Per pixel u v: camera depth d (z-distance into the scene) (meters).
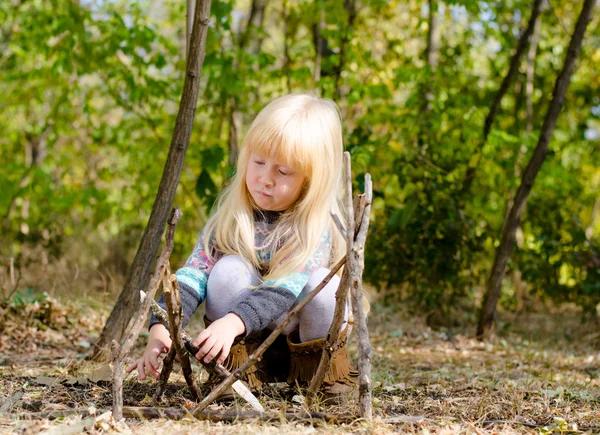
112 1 7.43
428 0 7.43
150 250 3.69
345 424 2.30
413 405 2.76
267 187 2.51
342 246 2.71
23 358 3.74
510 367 4.06
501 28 7.95
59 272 6.85
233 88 6.22
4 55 8.59
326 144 2.55
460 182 6.68
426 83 6.85
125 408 2.39
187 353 2.37
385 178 7.25
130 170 8.01
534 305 8.05
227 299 2.49
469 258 6.55
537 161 5.70
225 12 6.08
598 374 3.94
